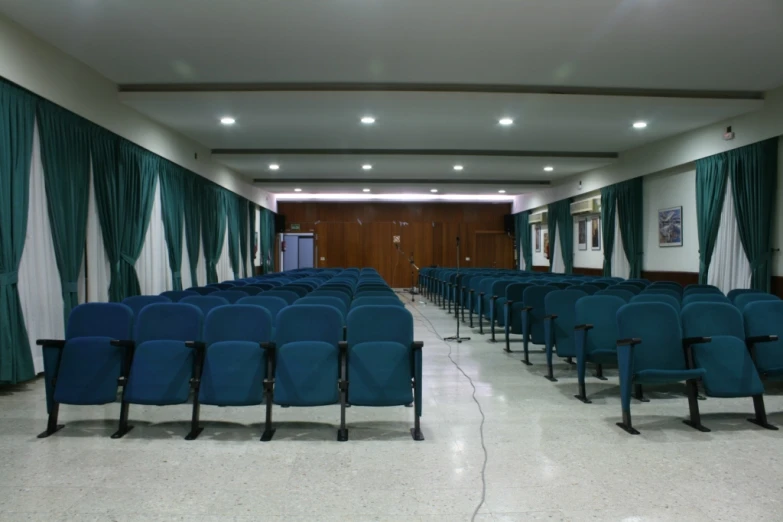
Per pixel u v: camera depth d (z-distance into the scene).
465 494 2.51
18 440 3.28
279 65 6.01
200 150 9.93
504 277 9.03
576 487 2.58
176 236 8.79
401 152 10.57
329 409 4.00
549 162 11.30
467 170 12.49
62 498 2.46
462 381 4.84
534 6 4.61
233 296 5.39
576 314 4.45
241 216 13.28
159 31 5.08
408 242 18.22
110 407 4.05
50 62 5.31
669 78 6.48
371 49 5.55
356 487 2.58
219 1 4.50
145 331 3.66
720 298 4.98
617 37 5.24
